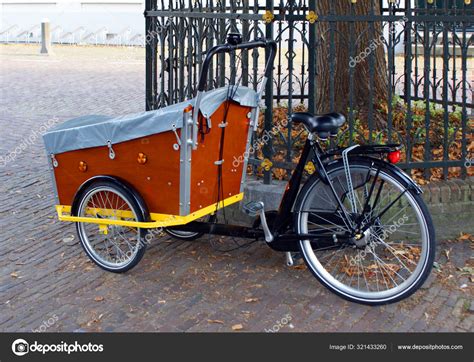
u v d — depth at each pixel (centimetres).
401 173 428
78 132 473
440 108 760
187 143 435
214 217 500
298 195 456
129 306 442
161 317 428
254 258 512
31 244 546
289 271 489
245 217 545
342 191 459
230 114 467
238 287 466
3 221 600
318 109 697
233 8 546
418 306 437
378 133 600
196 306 441
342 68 679
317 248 453
